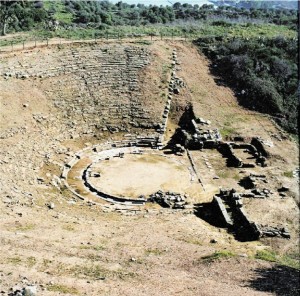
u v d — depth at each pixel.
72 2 91.38
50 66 56.06
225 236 36.62
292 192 44.19
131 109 56.16
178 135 54.78
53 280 24.36
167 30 74.06
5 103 48.66
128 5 106.44
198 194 43.81
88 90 56.09
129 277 26.30
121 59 61.16
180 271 28.34
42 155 46.19
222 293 25.28
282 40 70.94
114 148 51.88
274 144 53.41
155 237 33.94
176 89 59.47
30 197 38.34
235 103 60.47
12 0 77.69
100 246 31.03
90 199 41.78
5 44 58.59
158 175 46.81
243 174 47.75
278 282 27.92
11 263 25.75
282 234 37.09
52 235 31.59
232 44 68.62
